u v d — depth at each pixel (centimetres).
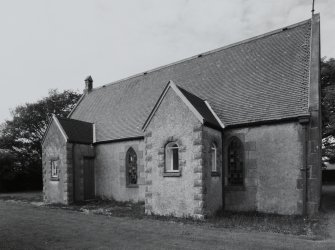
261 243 862
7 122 3869
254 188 1432
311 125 1302
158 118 1482
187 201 1338
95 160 2227
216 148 1481
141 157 1911
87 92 2997
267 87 1560
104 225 1173
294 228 1069
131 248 834
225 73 1850
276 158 1384
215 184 1430
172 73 2233
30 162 3653
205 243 874
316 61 1462
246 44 1961
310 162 1291
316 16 1727
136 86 2444
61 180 2061
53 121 2169
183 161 1368
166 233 1014
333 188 2833
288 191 1340
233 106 1591
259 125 1444
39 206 1891
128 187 1977
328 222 1152
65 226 1159
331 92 2873
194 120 1346
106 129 2231
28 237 984
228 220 1243
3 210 1642
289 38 1748
